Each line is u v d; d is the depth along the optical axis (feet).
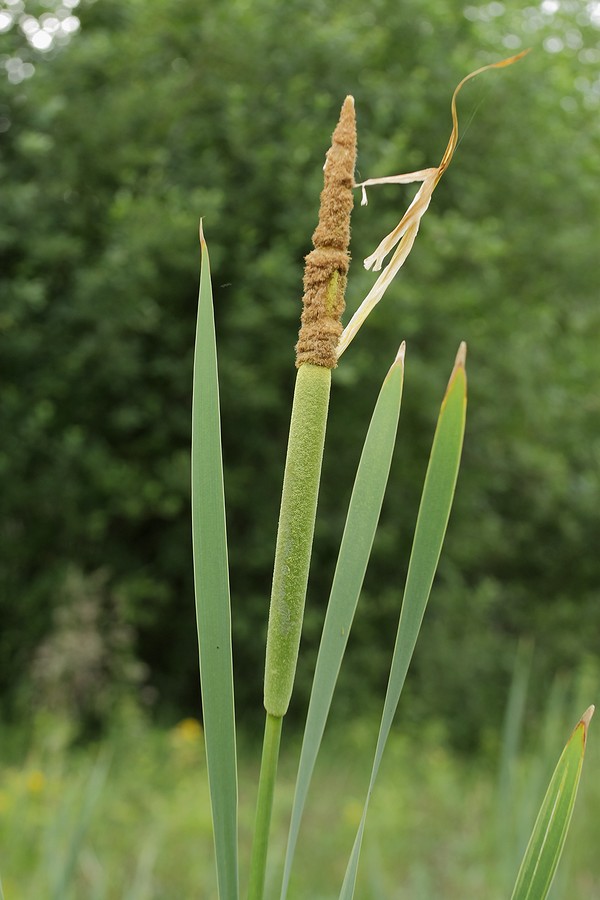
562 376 27.96
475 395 24.88
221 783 2.27
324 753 20.90
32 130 21.33
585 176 26.27
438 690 24.95
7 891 10.12
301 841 14.65
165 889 11.95
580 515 30.09
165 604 24.70
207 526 2.27
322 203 2.18
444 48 24.43
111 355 21.21
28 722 19.76
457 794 18.02
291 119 22.68
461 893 12.66
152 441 22.99
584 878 13.48
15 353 21.34
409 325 21.80
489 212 25.20
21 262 21.84
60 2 21.88
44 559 23.09
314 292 2.18
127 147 21.84
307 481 2.20
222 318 22.49
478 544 26.86
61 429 22.53
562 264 25.99
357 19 23.93
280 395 23.31
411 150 23.88
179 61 23.62
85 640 20.21
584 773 16.67
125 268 20.43
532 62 24.62
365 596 25.32
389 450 2.43
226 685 2.27
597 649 29.86
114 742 18.75
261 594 24.61
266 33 22.76
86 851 10.45
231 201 22.52
